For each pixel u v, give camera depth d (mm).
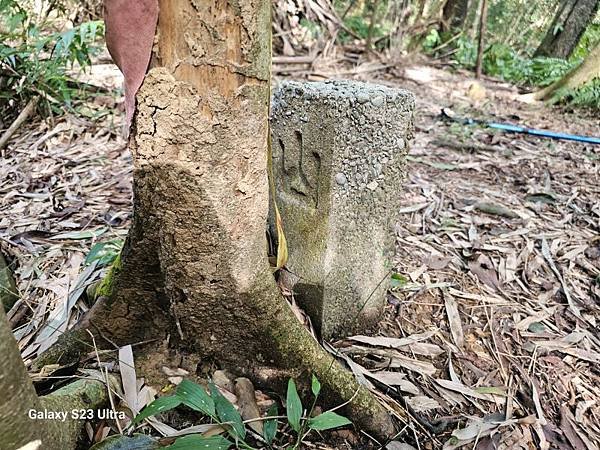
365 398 487
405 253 773
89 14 1481
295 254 565
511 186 1055
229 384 490
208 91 380
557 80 1743
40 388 464
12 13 1199
